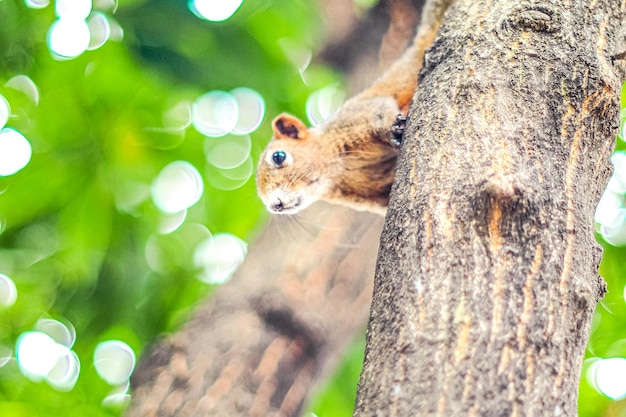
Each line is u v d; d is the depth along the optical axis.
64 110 8.54
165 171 9.30
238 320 7.06
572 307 3.21
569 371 3.08
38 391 8.27
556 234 3.36
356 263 7.40
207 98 9.45
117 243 8.63
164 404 6.51
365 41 8.66
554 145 3.71
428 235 3.39
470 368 3.00
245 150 9.77
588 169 3.74
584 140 3.80
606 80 3.94
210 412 6.44
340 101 9.30
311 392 7.10
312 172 6.96
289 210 7.00
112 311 8.48
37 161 8.48
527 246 3.30
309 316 7.12
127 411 6.59
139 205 8.95
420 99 4.09
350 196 6.98
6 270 8.59
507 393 2.96
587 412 8.54
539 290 3.20
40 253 8.63
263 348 6.92
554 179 3.56
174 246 9.26
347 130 6.82
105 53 8.34
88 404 8.30
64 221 8.46
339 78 9.26
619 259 8.84
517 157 3.59
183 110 9.38
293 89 9.12
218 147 9.67
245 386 6.68
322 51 8.86
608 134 3.92
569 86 3.89
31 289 8.61
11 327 8.60
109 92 8.59
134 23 7.55
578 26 4.11
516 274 3.22
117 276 8.54
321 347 7.14
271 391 6.76
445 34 4.33
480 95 3.86
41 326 8.61
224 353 6.82
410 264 3.36
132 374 6.88
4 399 8.23
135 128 8.70
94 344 8.52
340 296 7.29
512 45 4.05
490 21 4.20
